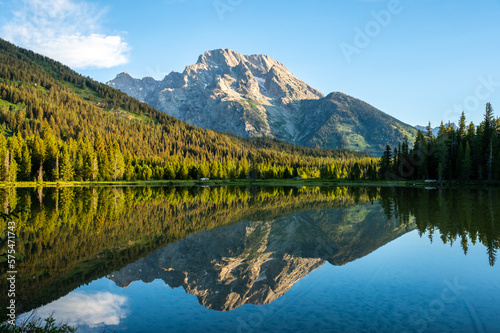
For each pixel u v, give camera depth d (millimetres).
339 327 10836
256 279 17766
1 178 98500
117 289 15953
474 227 28969
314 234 30672
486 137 97000
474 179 94250
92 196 69000
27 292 15273
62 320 12227
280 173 178375
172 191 95688
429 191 75000
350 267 18609
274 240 28641
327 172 171125
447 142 103125
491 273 16406
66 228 31531
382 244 24344
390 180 123375
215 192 92500
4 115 177125
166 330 11352
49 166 119062
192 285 16719
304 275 17438
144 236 29219
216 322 11891
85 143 161000
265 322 11492
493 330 10297
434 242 23828
